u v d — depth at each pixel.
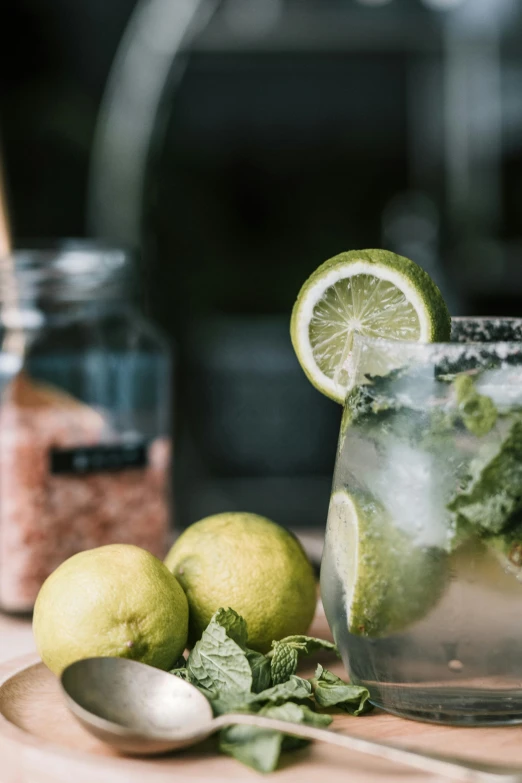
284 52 1.80
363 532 0.42
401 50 1.77
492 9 1.61
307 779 0.39
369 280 0.45
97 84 1.72
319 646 0.48
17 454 0.62
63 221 1.70
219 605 0.48
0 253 0.69
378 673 0.43
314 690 0.45
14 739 0.41
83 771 0.40
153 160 1.60
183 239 1.77
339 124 1.87
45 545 0.63
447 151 1.87
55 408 0.64
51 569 0.63
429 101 1.85
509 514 0.40
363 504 0.42
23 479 0.63
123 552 0.47
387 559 0.41
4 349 0.65
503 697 0.42
